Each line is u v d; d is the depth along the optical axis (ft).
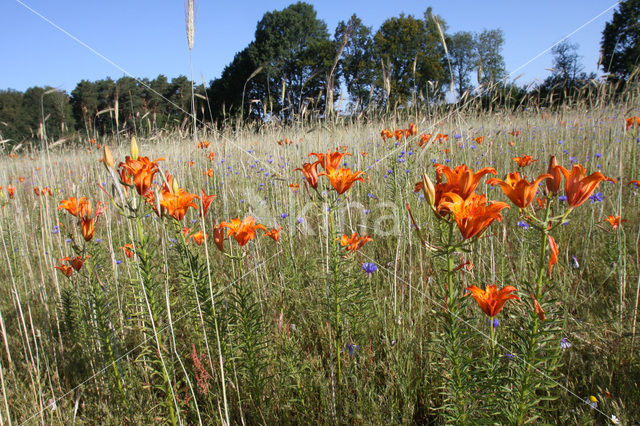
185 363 8.41
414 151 13.37
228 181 18.72
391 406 6.63
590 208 12.52
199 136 22.50
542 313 4.82
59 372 9.18
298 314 9.82
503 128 22.02
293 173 15.97
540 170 16.79
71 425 7.29
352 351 7.88
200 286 7.47
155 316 7.14
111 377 8.04
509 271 9.43
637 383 6.72
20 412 7.80
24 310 11.34
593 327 7.83
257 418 7.06
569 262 10.30
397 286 9.93
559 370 7.34
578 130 21.74
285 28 87.20
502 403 5.43
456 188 4.58
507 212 13.26
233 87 94.89
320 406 7.27
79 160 20.39
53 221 15.19
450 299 5.04
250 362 7.11
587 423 5.76
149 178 6.44
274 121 18.22
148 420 7.06
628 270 9.62
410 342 7.84
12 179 22.97
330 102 10.11
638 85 14.96
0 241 12.90
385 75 11.76
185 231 8.57
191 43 6.26
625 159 14.93
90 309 8.29
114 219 16.35
